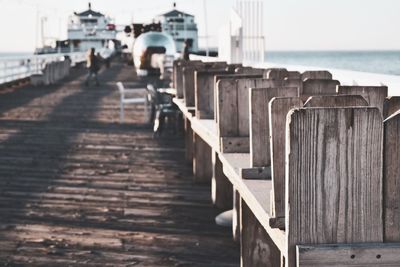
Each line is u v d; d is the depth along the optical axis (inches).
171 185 292.7
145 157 367.9
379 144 85.5
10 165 339.9
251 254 161.5
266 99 132.7
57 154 376.5
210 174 296.4
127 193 275.9
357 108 85.0
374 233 86.6
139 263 184.1
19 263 183.9
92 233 214.5
